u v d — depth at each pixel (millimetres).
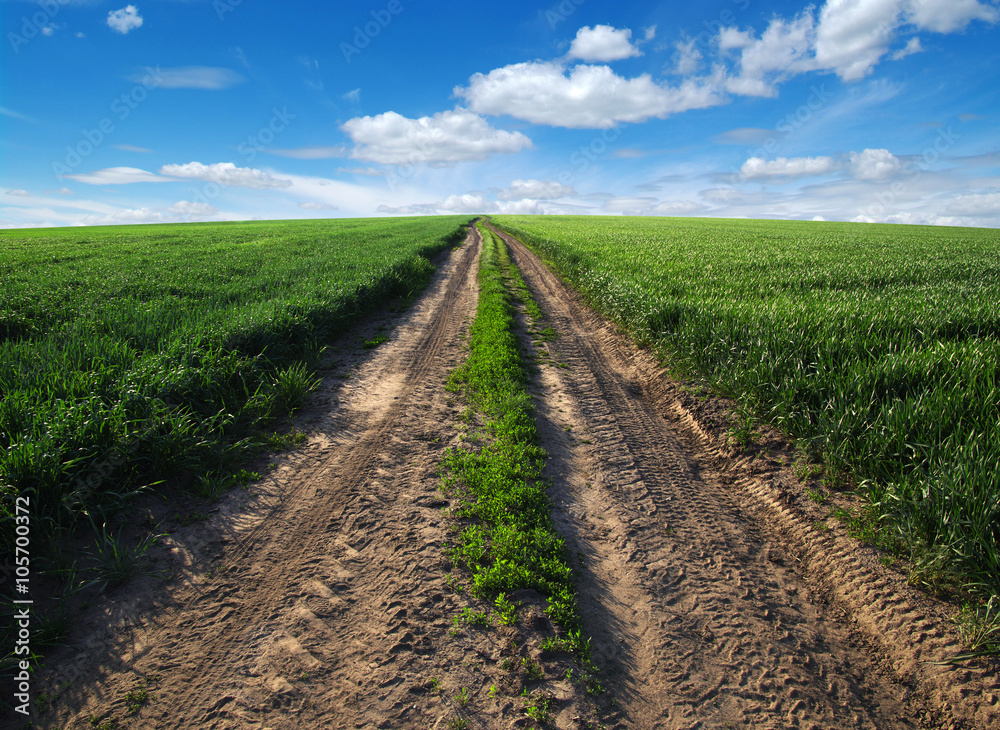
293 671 2539
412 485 4391
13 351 5441
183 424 4406
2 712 2219
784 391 5230
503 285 15570
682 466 5141
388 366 7945
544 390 7172
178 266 16172
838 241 29516
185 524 3707
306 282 12031
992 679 2562
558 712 2383
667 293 10758
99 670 2492
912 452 4016
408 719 2303
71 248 24484
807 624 3102
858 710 2531
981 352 5293
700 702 2518
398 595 3084
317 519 3871
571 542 3740
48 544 3209
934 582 3188
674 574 3490
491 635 2801
